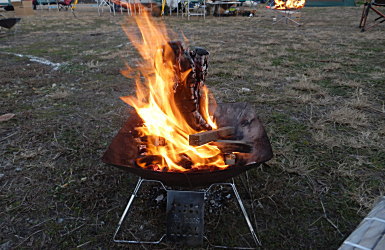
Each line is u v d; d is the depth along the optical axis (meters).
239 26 11.59
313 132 3.22
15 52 7.36
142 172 1.66
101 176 2.56
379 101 4.03
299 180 2.49
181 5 15.95
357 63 5.92
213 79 5.09
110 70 5.75
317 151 2.88
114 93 4.56
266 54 6.88
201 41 8.41
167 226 1.84
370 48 7.30
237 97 4.25
